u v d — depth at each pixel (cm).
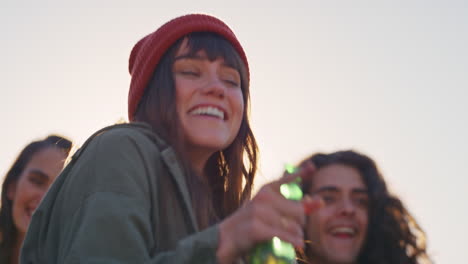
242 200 250
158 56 230
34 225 186
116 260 149
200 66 226
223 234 127
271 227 120
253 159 256
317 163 391
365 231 374
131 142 183
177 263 128
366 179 384
